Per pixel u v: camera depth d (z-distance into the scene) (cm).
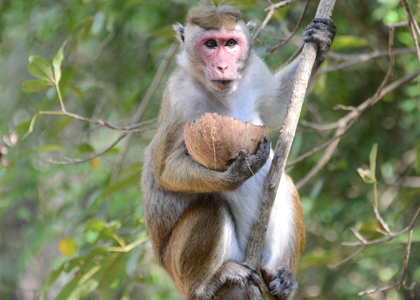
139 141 1705
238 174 664
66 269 977
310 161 1443
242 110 820
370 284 1492
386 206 1352
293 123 662
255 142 658
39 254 1873
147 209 848
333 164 1355
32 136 1541
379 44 1436
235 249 785
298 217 830
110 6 1237
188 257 775
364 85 1453
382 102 1433
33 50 1720
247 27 797
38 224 1617
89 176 1509
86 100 1627
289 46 1327
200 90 802
